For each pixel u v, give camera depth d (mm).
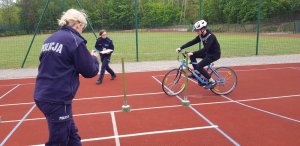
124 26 33281
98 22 32969
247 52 17250
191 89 8203
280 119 5688
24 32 36000
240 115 5969
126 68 12188
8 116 6398
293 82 8930
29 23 36031
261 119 5711
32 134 5289
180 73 7473
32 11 36188
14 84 9734
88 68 3166
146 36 34500
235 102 6914
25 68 13062
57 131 3174
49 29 33156
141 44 25250
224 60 13852
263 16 42562
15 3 38406
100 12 33812
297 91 7844
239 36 33000
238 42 24703
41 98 3074
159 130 5254
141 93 7992
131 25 33812
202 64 7078
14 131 5461
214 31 45406
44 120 6059
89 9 34312
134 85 8992
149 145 4637
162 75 10453
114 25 33062
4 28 37031
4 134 5324
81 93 8156
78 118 6047
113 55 17562
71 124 3475
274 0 41969
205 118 5828
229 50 18578
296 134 4934
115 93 8078
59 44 3072
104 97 7688
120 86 8914
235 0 47250
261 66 11906
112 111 6465
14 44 27641
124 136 5035
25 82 10008
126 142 4789
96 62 3389
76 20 3264
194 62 7301
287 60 13414
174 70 7461
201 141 4719
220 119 5750
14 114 6531
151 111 6375
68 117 3211
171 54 17406
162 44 24844
